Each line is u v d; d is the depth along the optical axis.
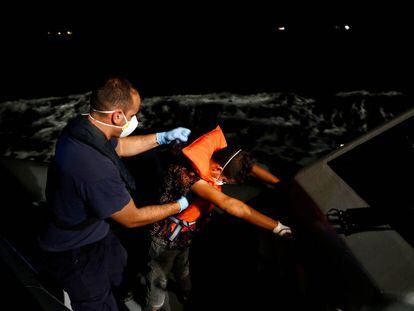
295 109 7.52
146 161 3.68
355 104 7.64
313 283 1.59
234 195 2.60
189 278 2.28
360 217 1.50
